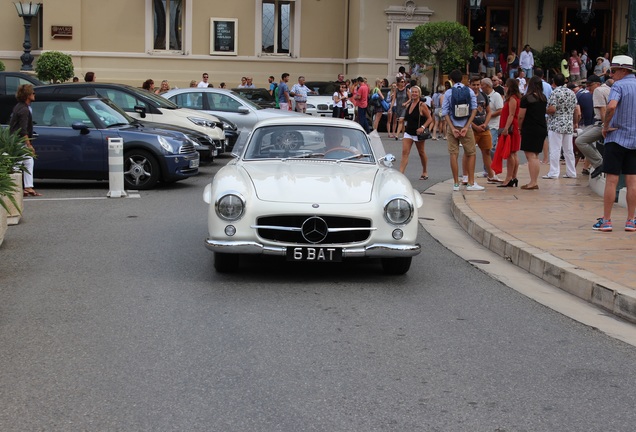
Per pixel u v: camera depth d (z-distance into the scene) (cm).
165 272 854
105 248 977
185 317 690
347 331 658
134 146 1470
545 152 1939
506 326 686
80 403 503
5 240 1024
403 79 2644
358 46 3291
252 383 540
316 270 870
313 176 840
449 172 1839
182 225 1136
